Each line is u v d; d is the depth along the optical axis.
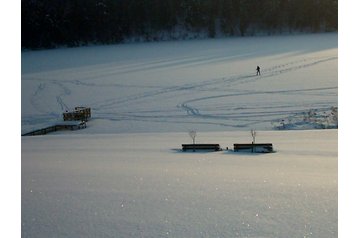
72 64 61.00
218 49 70.44
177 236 8.48
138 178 12.62
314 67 44.56
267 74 42.12
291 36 89.69
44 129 25.72
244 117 26.42
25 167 14.88
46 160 16.33
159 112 29.50
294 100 30.09
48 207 10.17
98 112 30.91
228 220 9.12
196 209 9.79
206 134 21.75
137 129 25.20
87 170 14.02
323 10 96.88
